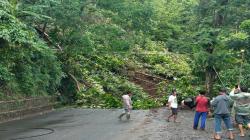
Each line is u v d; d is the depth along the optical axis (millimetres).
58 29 29156
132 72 38156
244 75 23719
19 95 21484
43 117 21109
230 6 23922
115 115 22062
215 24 24891
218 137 13281
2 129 16312
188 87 29562
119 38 34781
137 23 34406
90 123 18297
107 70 35375
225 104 13375
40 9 23672
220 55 23766
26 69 22562
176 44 26641
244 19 23688
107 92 32062
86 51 29734
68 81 29891
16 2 23438
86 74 32531
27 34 20516
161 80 38094
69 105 28594
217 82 27734
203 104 15898
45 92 25641
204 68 25938
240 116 14188
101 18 31750
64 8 26391
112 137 14055
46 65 25266
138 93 31922
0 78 19750
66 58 29906
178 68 40250
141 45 45406
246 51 22031
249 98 14141
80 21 27734
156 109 26156
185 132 15203
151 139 13586
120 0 33094
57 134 14859
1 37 19109
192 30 27000
